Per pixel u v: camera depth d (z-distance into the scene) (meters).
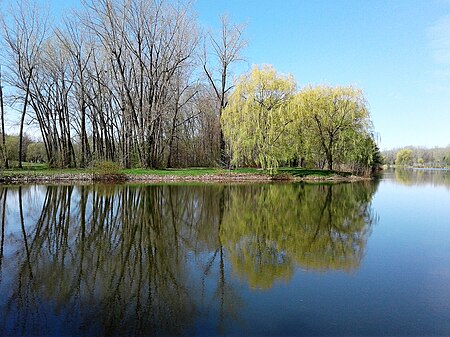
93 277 7.05
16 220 12.43
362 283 6.79
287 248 9.38
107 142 36.16
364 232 11.32
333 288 6.53
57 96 35.16
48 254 8.55
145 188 22.50
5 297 6.06
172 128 38.25
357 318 5.34
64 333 4.89
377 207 16.70
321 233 11.15
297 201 17.84
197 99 42.22
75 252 8.74
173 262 8.06
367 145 33.62
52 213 13.74
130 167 33.47
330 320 5.27
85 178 26.98
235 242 9.95
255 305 5.79
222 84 34.88
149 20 31.00
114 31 29.75
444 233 11.18
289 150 30.42
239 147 29.16
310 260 8.34
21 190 20.53
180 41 33.16
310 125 32.34
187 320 5.28
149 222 12.43
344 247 9.48
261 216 13.81
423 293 6.30
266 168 30.09
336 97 32.44
